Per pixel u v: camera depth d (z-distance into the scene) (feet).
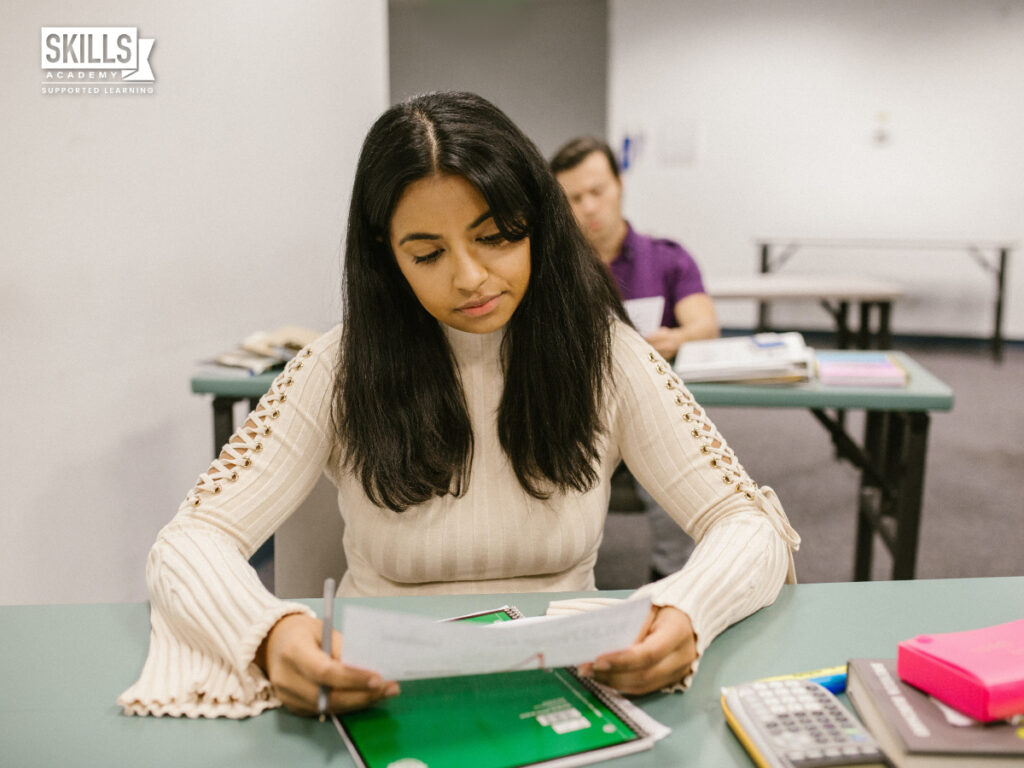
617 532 8.73
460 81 23.62
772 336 6.33
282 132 7.81
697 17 19.33
